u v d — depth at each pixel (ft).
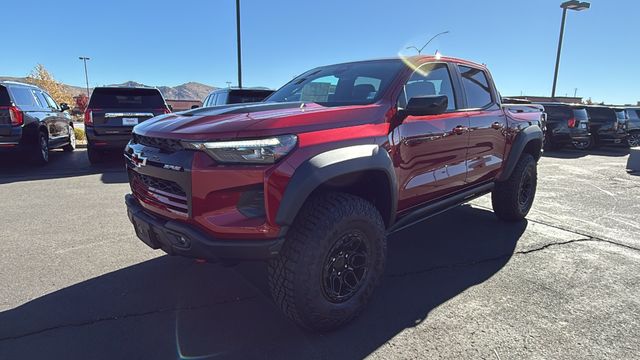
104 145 29.12
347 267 8.90
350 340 8.59
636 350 8.25
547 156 44.39
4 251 13.16
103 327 8.94
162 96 30.96
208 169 7.63
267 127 7.77
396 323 9.23
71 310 9.62
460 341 8.54
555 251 13.66
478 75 14.33
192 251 8.11
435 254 13.33
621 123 50.57
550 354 8.11
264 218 7.73
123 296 10.34
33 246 13.64
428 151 11.07
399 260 12.84
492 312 9.69
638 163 33.45
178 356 7.97
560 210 19.33
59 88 156.46
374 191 10.05
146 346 8.28
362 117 9.36
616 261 12.84
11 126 26.45
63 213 17.52
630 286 11.09
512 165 15.25
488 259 12.92
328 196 8.65
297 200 7.77
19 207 18.45
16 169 28.89
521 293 10.65
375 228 9.10
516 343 8.46
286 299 8.24
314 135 8.29
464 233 15.48
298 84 13.23
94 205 18.88
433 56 12.38
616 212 19.02
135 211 9.41
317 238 8.07
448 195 12.58
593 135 51.65
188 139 7.84
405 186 10.50
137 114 29.37
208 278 11.40
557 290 10.83
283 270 8.14
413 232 15.62
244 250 7.74
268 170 7.63
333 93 11.43
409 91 10.92
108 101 29.76
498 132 14.26
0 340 8.40
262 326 9.09
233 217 7.74
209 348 8.25
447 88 12.60
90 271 11.76
